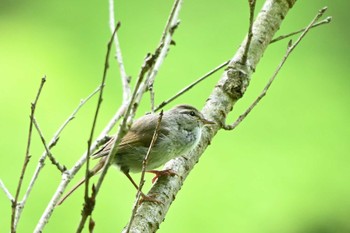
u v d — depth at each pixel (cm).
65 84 1482
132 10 1648
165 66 1528
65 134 1370
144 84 487
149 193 728
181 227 1290
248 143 1423
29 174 1284
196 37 1608
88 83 1496
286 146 1430
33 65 1520
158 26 1627
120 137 470
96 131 1395
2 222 1221
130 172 891
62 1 1681
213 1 1664
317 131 1466
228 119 1462
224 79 854
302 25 1670
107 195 1258
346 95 1532
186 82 1507
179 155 835
